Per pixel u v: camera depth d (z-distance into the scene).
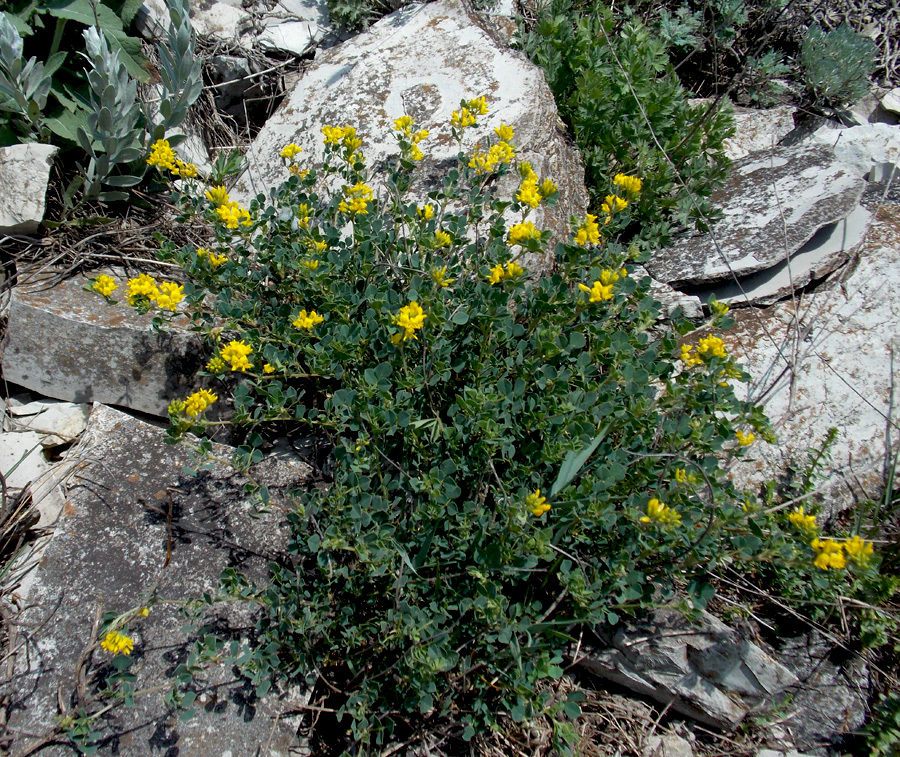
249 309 0.43
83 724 0.35
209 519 0.43
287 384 0.46
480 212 0.45
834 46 0.71
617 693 0.43
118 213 0.55
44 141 0.54
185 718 0.36
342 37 0.67
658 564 0.40
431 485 0.37
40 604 0.40
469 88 0.56
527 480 0.40
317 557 0.39
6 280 0.50
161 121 0.58
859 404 0.50
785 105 0.73
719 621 0.42
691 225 0.59
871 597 0.43
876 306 0.54
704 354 0.41
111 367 0.48
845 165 0.59
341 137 0.47
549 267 0.52
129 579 0.41
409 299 0.41
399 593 0.36
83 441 0.46
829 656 0.43
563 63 0.61
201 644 0.36
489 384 0.40
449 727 0.39
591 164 0.60
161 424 0.50
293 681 0.39
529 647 0.36
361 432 0.38
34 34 0.54
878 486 0.49
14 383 0.49
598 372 0.44
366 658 0.39
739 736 0.42
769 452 0.48
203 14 0.64
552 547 0.35
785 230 0.53
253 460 0.40
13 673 0.38
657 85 0.59
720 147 0.59
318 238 0.42
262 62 0.65
